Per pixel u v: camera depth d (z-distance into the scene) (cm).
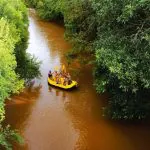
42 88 2978
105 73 2272
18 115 2545
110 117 2459
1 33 2038
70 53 3241
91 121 2475
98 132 2350
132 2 1791
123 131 2339
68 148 2189
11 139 2139
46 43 4288
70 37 3381
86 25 3038
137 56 1878
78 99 2795
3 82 1680
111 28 2161
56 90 2942
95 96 2828
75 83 2950
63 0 5034
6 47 1975
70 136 2311
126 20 1862
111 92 2352
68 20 3488
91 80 3112
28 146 2188
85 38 3023
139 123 2394
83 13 3103
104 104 2703
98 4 2153
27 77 2941
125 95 2244
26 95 2845
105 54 1962
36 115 2556
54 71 3194
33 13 6350
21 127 2395
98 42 2189
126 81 1917
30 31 4922
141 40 1858
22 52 2895
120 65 1883
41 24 5409
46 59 3672
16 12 2878
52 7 5444
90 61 2962
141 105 2248
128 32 2039
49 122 2470
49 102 2748
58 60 3641
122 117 2378
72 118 2523
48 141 2250
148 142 2234
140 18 1978
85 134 2333
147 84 1834
